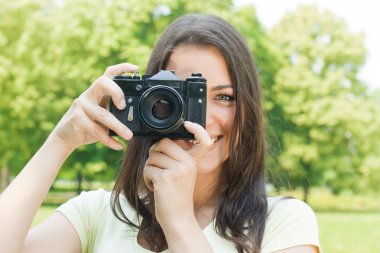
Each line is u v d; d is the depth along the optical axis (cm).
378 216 2303
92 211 218
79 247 212
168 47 207
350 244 1565
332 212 2530
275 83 2147
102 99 201
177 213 186
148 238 203
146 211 211
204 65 202
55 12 1994
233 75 204
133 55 1670
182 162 188
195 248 183
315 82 2175
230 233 200
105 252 206
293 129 2222
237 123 205
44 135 1981
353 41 2339
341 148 2281
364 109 2277
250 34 1981
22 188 192
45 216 1542
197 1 1722
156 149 191
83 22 1805
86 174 1933
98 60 1795
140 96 191
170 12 1728
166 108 187
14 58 1988
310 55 2316
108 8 1759
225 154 208
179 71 204
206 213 212
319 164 2281
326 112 2172
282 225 202
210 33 203
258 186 211
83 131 193
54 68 1870
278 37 2367
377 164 2323
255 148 212
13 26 2059
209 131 202
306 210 207
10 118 1970
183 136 190
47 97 1908
